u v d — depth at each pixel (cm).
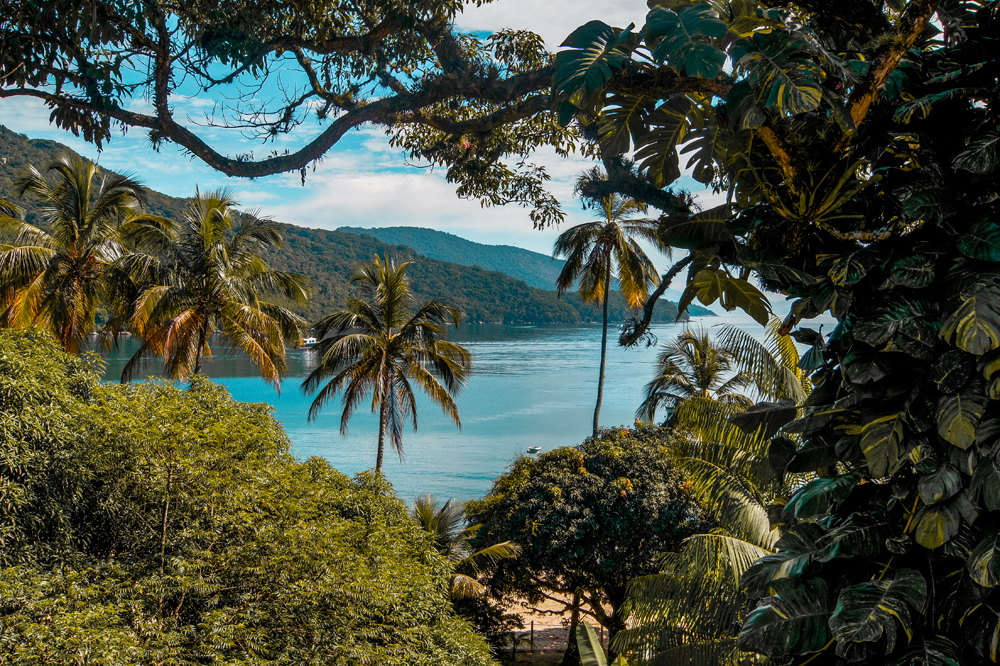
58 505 913
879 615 210
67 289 2344
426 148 450
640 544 1773
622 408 8881
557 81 202
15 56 279
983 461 206
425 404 9425
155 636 855
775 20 192
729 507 877
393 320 2748
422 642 1127
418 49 369
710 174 249
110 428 1000
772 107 189
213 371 10575
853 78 191
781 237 224
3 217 2392
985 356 206
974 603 211
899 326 215
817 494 251
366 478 1573
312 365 11869
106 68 292
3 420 852
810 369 258
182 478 1044
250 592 1007
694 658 877
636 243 3167
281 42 339
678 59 183
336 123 312
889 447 220
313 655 962
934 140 219
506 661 2008
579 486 1856
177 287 2403
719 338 907
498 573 1950
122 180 2492
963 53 223
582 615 2361
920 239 219
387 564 1169
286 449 1473
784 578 243
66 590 828
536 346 19625
